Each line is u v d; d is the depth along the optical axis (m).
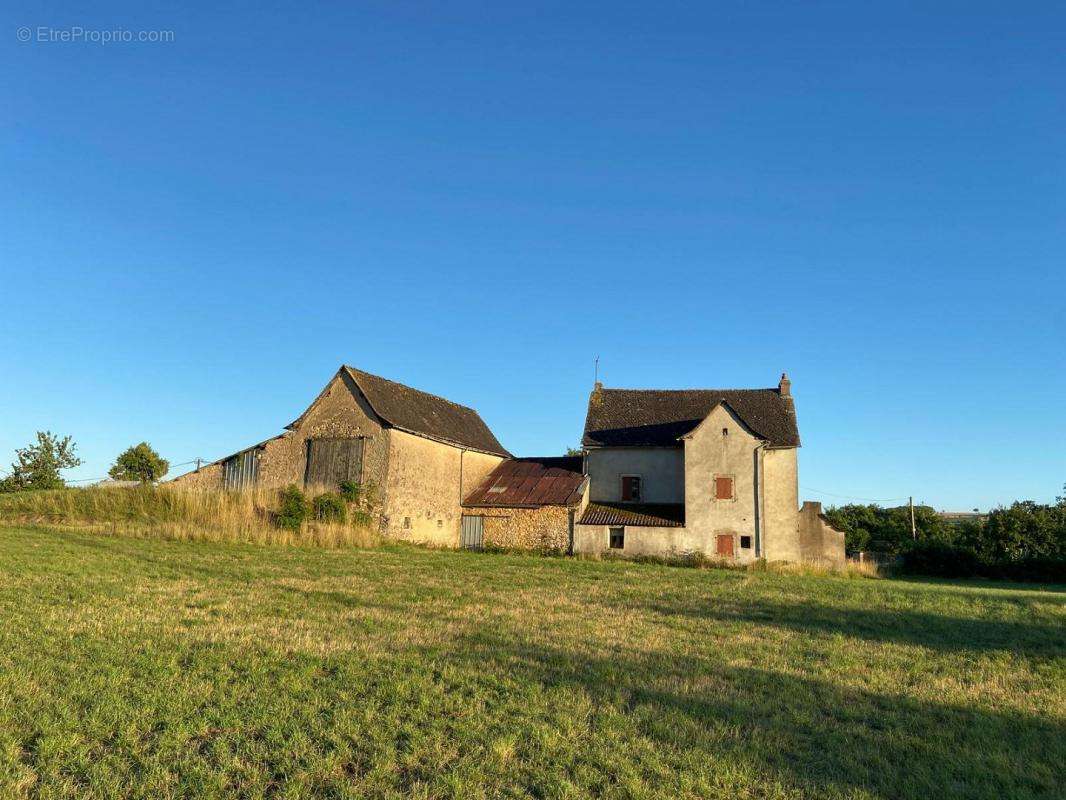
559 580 19.55
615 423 38.19
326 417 33.00
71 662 8.74
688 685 8.90
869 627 14.15
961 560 39.19
